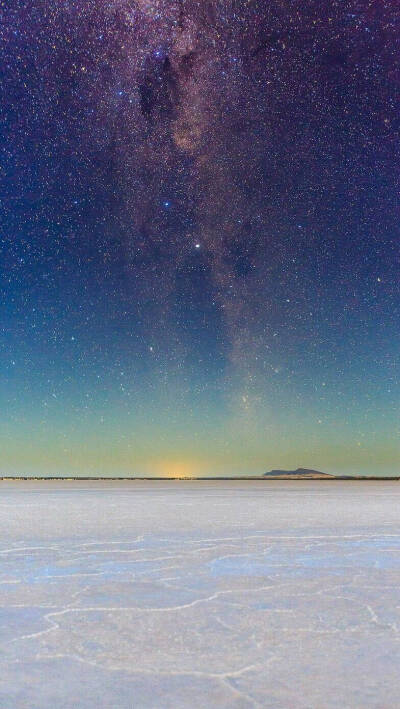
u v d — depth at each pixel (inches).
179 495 514.6
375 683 57.4
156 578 113.3
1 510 309.4
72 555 143.7
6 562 133.0
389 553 146.3
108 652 67.2
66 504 368.2
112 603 92.2
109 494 544.1
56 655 66.2
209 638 72.8
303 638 72.7
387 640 71.7
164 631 76.0
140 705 51.8
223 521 239.0
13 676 59.4
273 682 57.6
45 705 51.9
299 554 144.6
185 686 56.6
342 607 89.1
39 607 89.5
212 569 123.2
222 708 51.1
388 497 461.1
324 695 54.4
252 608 88.6
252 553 146.5
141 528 210.8
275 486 899.4
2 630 76.6
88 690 55.5
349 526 216.4
